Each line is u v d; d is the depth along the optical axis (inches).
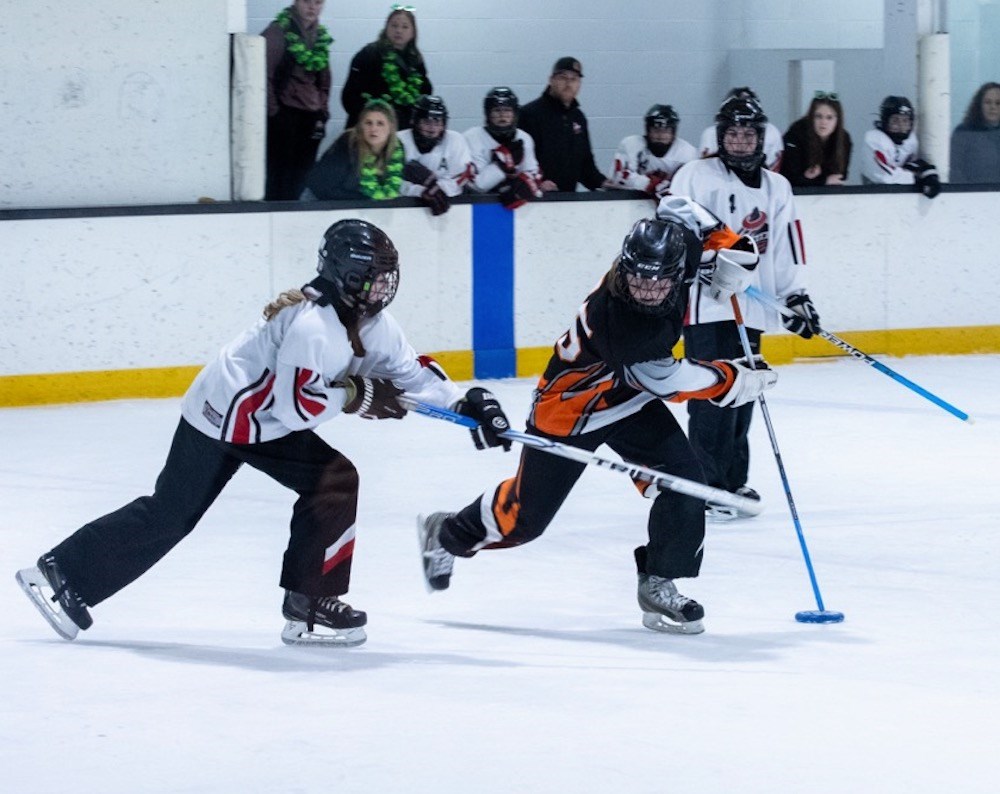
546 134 1126.4
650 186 1127.6
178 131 1045.8
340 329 470.6
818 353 1200.2
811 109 1170.0
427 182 1066.7
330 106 1363.2
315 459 495.8
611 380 510.6
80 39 1013.2
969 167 1267.2
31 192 1020.5
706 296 706.2
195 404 488.7
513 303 1112.2
